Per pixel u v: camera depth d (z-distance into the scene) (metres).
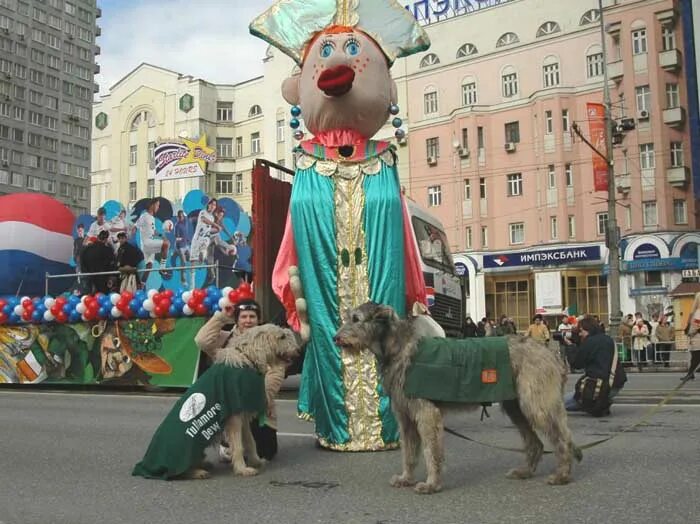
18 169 77.56
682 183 37.41
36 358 15.28
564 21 41.81
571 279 38.97
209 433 6.19
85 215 17.66
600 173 28.48
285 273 8.25
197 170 21.91
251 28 8.76
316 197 8.14
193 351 13.73
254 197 11.35
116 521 4.84
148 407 11.77
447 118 44.66
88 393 14.49
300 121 9.01
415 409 5.54
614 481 5.71
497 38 44.12
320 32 8.62
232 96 60.00
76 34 86.19
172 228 16.59
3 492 5.75
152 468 6.21
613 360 10.33
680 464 6.36
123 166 61.91
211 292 13.38
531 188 41.47
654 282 36.12
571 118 40.62
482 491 5.50
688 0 31.64
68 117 84.19
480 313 41.69
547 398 5.58
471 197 43.22
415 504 5.13
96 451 7.61
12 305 15.46
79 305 14.62
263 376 6.55
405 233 8.22
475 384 5.50
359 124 8.38
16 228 16.58
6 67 77.00
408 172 45.97
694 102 31.11
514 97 42.72
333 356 7.71
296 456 7.28
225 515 4.94
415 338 5.67
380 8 8.71
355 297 7.89
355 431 7.53
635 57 38.53
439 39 46.22
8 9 77.50
